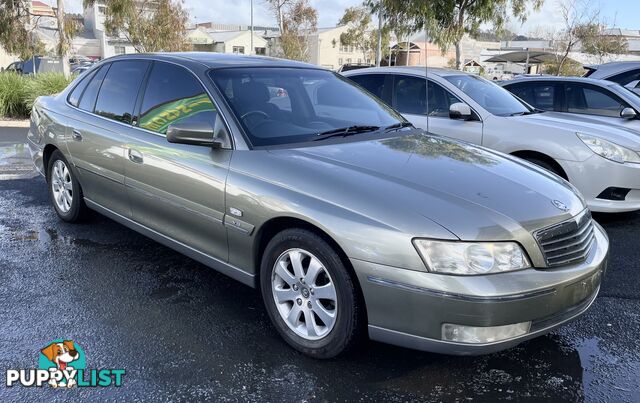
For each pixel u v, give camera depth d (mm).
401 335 2750
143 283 4090
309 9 37344
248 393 2818
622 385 2953
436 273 2613
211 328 3461
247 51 64375
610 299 3996
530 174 3420
